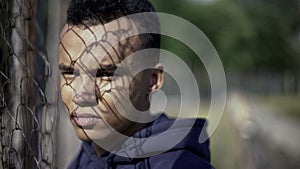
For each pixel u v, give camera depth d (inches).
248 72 1552.7
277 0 1664.6
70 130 150.6
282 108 1029.8
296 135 499.8
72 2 69.6
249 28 1457.9
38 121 76.9
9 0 73.6
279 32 1588.3
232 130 268.2
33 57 77.9
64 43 68.4
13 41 73.4
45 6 112.1
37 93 79.7
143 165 70.5
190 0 1398.9
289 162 331.0
